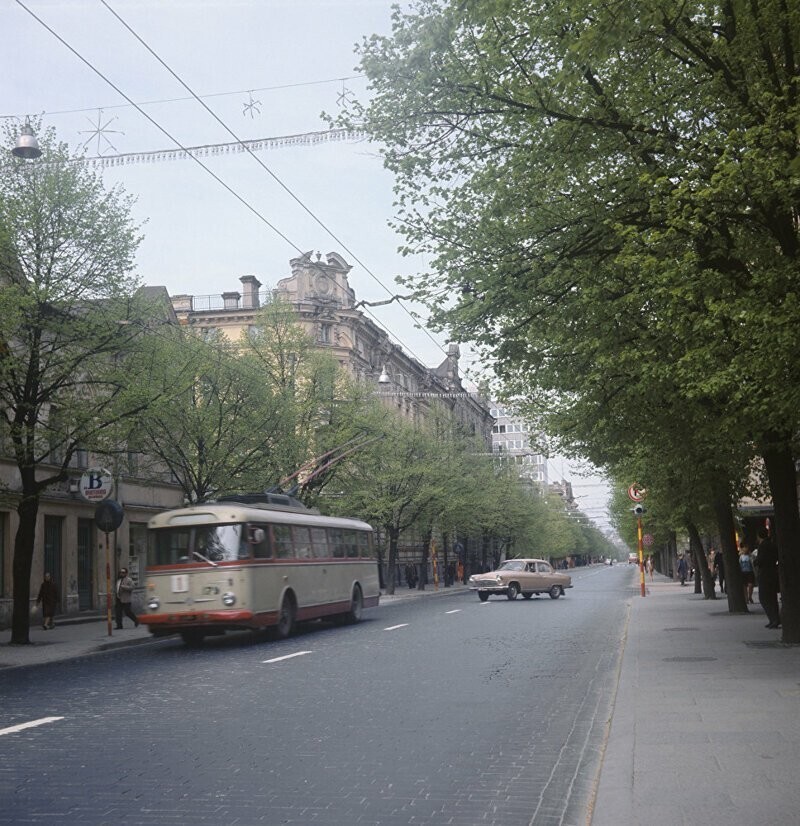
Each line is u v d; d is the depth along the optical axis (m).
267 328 41.12
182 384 26.81
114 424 24.55
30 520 23.98
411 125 15.20
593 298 14.94
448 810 6.62
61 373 24.22
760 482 26.27
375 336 71.12
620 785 6.79
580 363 16.84
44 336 25.27
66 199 23.77
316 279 66.50
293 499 26.08
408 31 15.00
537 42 13.95
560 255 15.05
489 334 16.12
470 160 15.60
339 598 26.83
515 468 83.88
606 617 28.36
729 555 26.94
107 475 26.12
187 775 7.73
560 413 21.33
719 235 13.80
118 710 11.46
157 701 12.22
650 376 15.23
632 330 15.43
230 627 21.92
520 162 14.91
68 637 26.25
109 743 9.19
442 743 9.02
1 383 23.92
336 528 27.34
